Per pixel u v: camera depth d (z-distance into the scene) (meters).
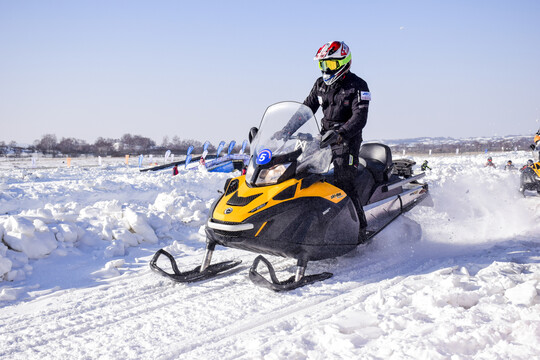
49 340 2.85
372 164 5.03
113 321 3.13
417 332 2.61
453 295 3.12
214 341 2.79
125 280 4.07
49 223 5.01
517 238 5.42
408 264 4.38
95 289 3.83
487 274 3.74
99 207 6.21
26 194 8.83
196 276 3.93
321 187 3.98
